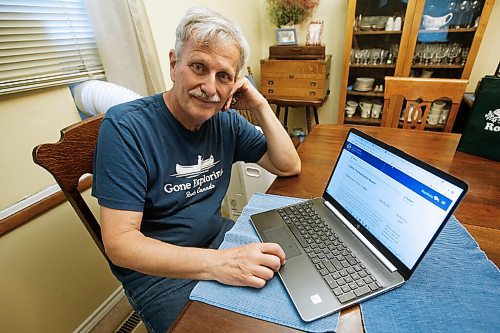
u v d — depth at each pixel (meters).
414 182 0.55
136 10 1.15
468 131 1.00
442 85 1.33
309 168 1.00
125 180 0.65
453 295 0.49
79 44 1.13
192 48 0.64
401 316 0.46
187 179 0.79
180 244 0.81
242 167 1.34
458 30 1.98
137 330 1.22
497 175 0.88
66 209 1.08
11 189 0.94
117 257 0.61
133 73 1.21
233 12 2.12
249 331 0.45
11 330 0.98
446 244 0.61
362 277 0.54
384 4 2.12
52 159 0.72
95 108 1.08
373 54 2.29
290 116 2.96
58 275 1.09
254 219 0.72
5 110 0.91
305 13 2.35
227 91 0.72
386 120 1.49
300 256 0.60
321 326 0.46
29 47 0.97
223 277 0.54
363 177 0.67
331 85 2.69
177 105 0.73
